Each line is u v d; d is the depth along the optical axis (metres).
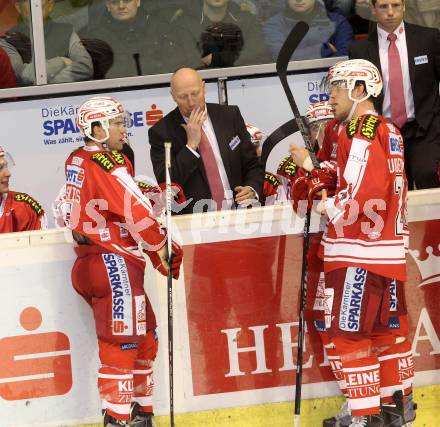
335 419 16.06
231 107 18.47
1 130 22.05
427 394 16.47
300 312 15.56
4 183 18.39
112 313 14.97
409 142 20.22
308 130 17.41
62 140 22.19
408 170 20.34
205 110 18.03
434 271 16.36
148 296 15.97
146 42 22.11
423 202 16.20
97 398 15.88
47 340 15.76
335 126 15.83
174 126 18.27
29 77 22.00
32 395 15.79
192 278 15.97
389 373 15.55
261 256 16.06
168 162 15.30
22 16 21.73
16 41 21.81
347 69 15.34
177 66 22.27
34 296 15.70
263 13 22.16
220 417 16.16
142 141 22.34
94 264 15.08
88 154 15.38
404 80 20.00
